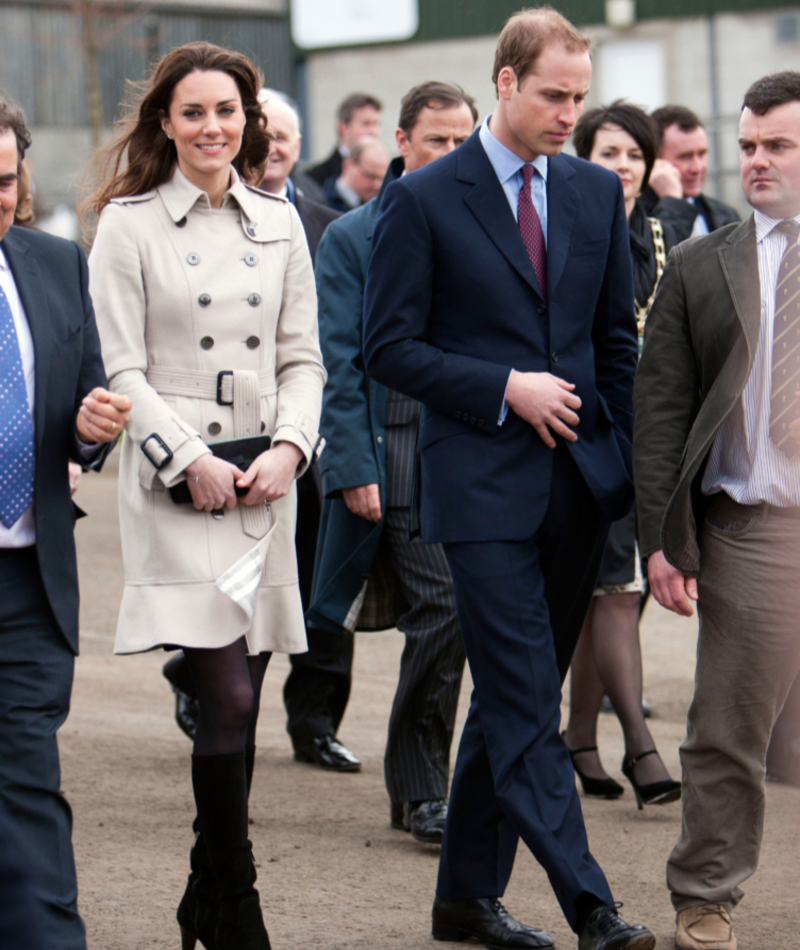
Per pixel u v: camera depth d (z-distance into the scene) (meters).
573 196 10.62
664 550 10.38
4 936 8.34
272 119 15.62
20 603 8.72
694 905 10.70
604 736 17.89
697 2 59.84
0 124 8.16
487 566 10.27
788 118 10.04
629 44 61.22
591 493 10.50
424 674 13.46
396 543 13.77
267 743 17.36
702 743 10.57
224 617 9.84
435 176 10.51
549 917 11.66
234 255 10.10
